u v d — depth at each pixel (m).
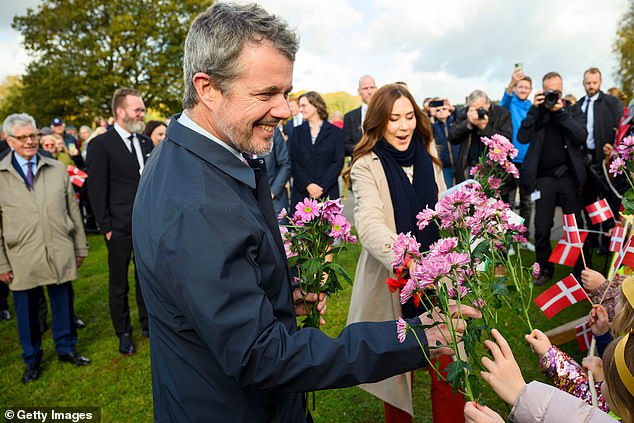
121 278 3.93
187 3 28.41
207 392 1.18
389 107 2.30
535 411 1.28
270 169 5.59
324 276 1.67
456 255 1.31
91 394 3.37
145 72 28.02
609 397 1.29
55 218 3.63
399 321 1.24
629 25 24.55
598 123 5.21
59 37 28.62
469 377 1.33
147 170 1.31
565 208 4.57
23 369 3.82
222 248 1.08
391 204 2.33
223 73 1.13
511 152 2.05
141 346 4.09
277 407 1.29
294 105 7.15
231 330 1.05
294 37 1.17
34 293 3.63
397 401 2.23
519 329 3.72
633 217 2.25
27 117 3.53
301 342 1.13
